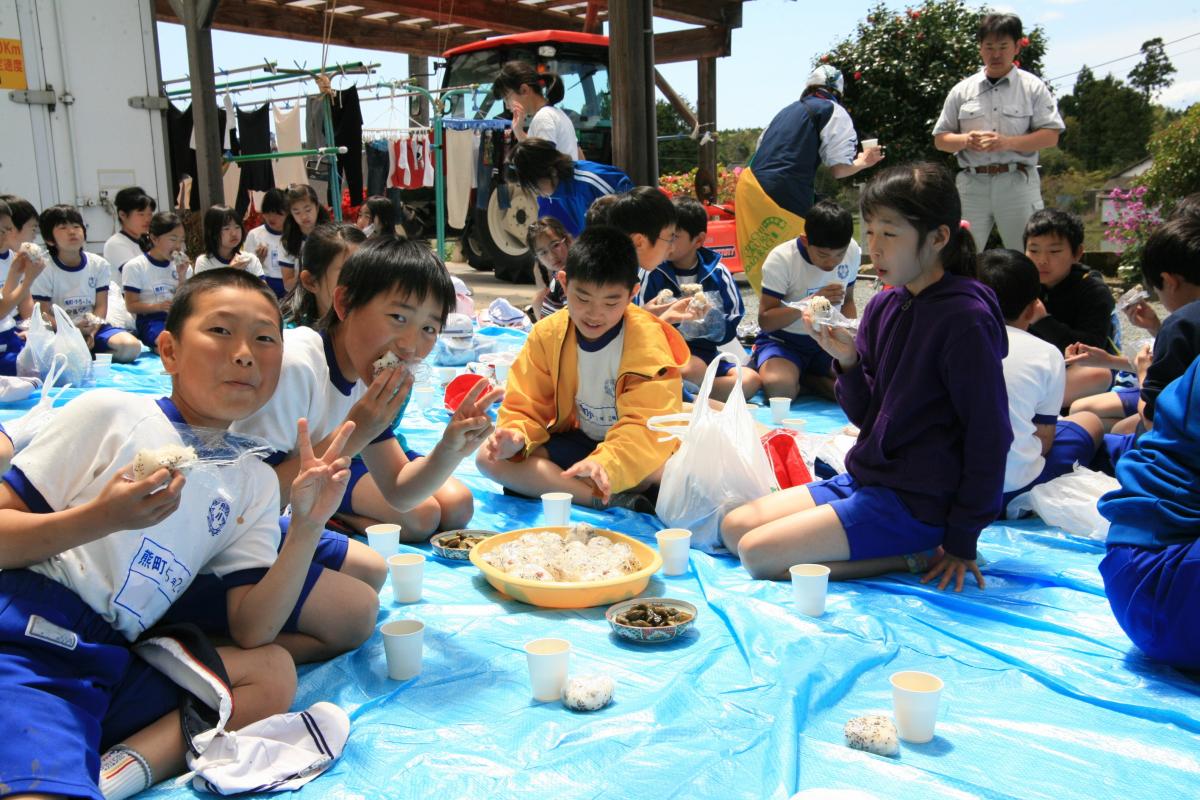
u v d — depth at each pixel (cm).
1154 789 174
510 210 1110
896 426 276
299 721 188
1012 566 288
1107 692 212
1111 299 426
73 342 523
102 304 652
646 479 346
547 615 255
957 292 266
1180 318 274
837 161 642
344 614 227
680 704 204
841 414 491
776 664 220
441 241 1012
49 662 167
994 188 593
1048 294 438
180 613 204
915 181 259
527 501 358
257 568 204
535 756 184
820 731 198
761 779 176
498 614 256
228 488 200
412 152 1042
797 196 643
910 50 1228
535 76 638
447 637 240
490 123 987
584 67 1058
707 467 310
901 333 277
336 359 244
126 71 871
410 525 314
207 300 186
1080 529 313
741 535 298
